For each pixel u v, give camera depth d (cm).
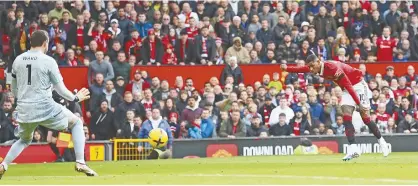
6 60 6225
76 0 6525
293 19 6831
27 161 5200
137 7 6631
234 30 6600
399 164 3788
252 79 6372
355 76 4131
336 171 3316
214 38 6494
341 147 5694
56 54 6244
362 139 5691
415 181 2761
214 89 5884
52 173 3925
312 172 3288
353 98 4006
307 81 6272
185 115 5662
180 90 5938
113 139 5350
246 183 2638
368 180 2791
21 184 2717
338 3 7012
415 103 6200
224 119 5659
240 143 5556
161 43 6400
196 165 4250
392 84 6228
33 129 3034
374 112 5988
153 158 5350
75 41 6334
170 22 6600
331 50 6612
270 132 5772
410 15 7088
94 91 5841
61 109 3012
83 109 5953
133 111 5509
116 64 6053
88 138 5612
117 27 6400
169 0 6775
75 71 6125
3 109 5450
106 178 2923
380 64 6581
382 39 6788
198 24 6525
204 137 5603
